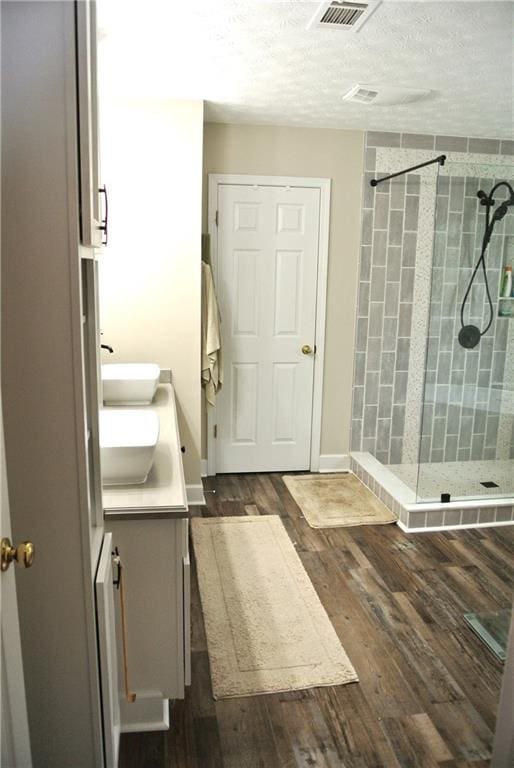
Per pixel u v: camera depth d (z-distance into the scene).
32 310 1.09
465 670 2.14
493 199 3.46
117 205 3.25
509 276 3.57
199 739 1.81
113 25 2.11
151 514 1.64
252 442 4.11
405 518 3.31
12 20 1.00
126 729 1.83
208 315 3.53
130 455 1.76
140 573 1.72
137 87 2.93
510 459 3.72
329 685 2.05
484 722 1.90
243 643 2.26
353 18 2.01
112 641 1.50
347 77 2.68
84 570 1.22
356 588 2.68
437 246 3.47
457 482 3.63
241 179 3.72
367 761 1.74
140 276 3.35
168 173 3.25
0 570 0.92
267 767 1.71
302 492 3.80
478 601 2.58
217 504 3.61
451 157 3.94
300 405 4.11
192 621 2.41
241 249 3.82
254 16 2.02
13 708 0.99
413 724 1.88
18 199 1.06
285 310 3.96
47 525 1.19
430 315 3.50
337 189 3.85
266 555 2.96
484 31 2.12
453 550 3.08
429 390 3.56
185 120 3.20
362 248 3.96
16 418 1.13
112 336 3.39
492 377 3.64
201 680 2.07
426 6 1.92
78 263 1.09
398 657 2.21
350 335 4.07
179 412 3.51
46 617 1.23
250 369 3.99
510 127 3.64
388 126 3.67
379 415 4.21
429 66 2.51
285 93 2.97
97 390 1.40
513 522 3.43
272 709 1.94
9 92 1.02
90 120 1.14
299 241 3.87
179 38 2.23
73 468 1.17
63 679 1.27
